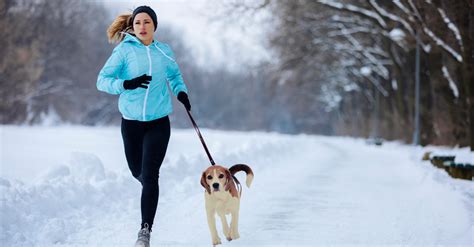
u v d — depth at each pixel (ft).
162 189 35.86
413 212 30.81
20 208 25.29
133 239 23.38
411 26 97.35
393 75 162.20
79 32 233.55
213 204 21.98
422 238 24.31
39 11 199.52
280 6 118.01
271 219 28.22
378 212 30.76
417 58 112.78
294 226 26.58
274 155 71.87
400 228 26.45
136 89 22.27
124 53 22.25
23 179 40.68
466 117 94.22
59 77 230.48
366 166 64.34
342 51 157.38
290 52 138.92
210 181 21.63
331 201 34.50
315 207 32.12
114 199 31.17
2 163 52.75
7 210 24.32
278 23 129.39
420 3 79.05
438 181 41.32
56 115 243.81
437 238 24.29
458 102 97.35
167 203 32.09
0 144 79.77
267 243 22.97
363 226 26.84
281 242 23.17
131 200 31.19
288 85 164.35
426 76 124.06
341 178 48.57
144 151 22.24
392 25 103.76
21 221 24.36
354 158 80.48
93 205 29.45
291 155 78.64
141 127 22.80
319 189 40.19
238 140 119.24
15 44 182.29
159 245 22.39
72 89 241.76
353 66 180.65
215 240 21.97
